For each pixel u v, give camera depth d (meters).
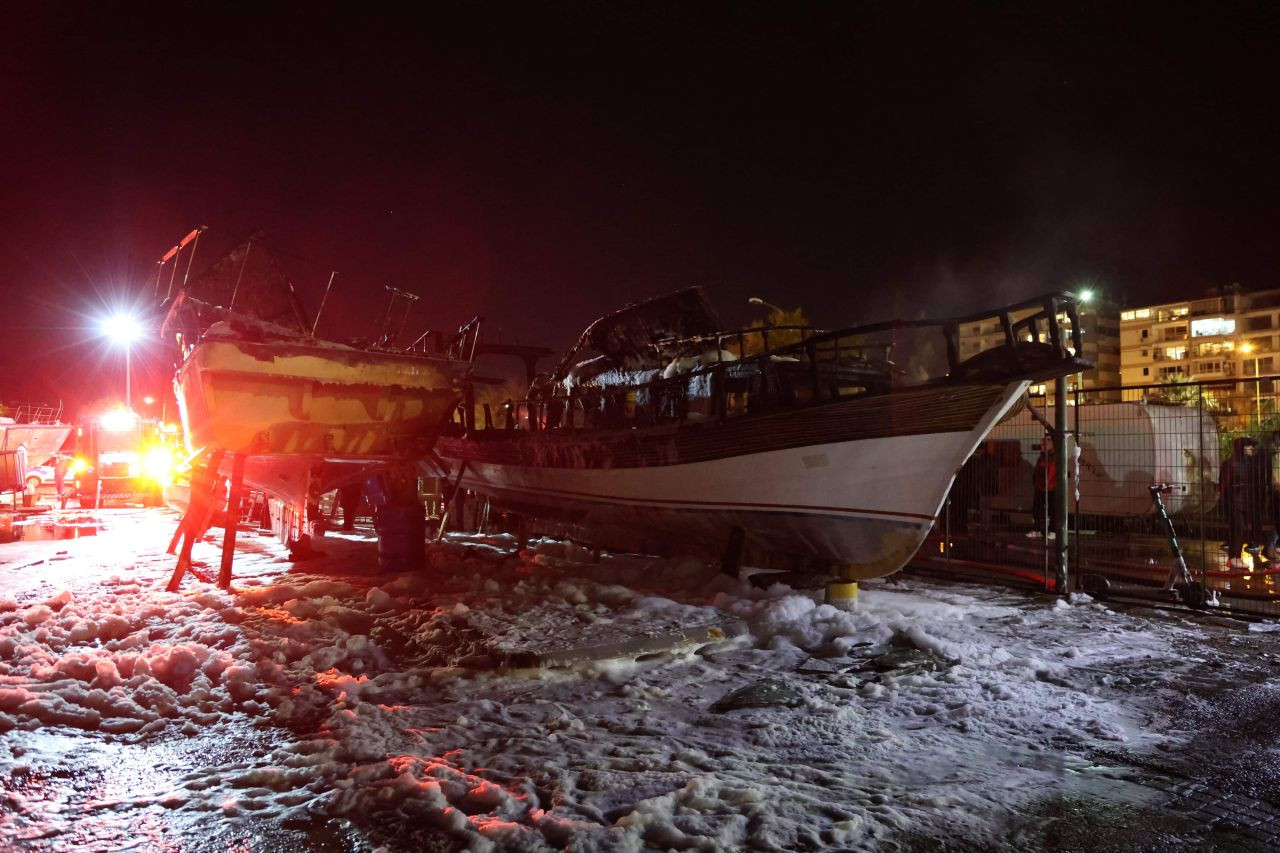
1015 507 17.02
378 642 6.59
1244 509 11.25
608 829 3.23
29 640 6.21
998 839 3.30
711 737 4.50
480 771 3.92
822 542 8.52
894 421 7.74
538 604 7.61
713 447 9.18
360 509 19.94
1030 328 7.74
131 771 3.96
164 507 21.56
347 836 3.28
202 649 5.77
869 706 5.05
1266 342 80.25
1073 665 6.11
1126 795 3.76
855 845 3.20
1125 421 15.73
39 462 26.77
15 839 3.24
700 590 8.70
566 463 11.56
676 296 10.87
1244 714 4.96
